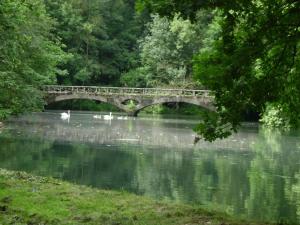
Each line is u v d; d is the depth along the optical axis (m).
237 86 9.76
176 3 8.61
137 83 72.44
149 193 14.91
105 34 75.81
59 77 71.38
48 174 17.50
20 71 25.64
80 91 56.12
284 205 13.67
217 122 10.02
